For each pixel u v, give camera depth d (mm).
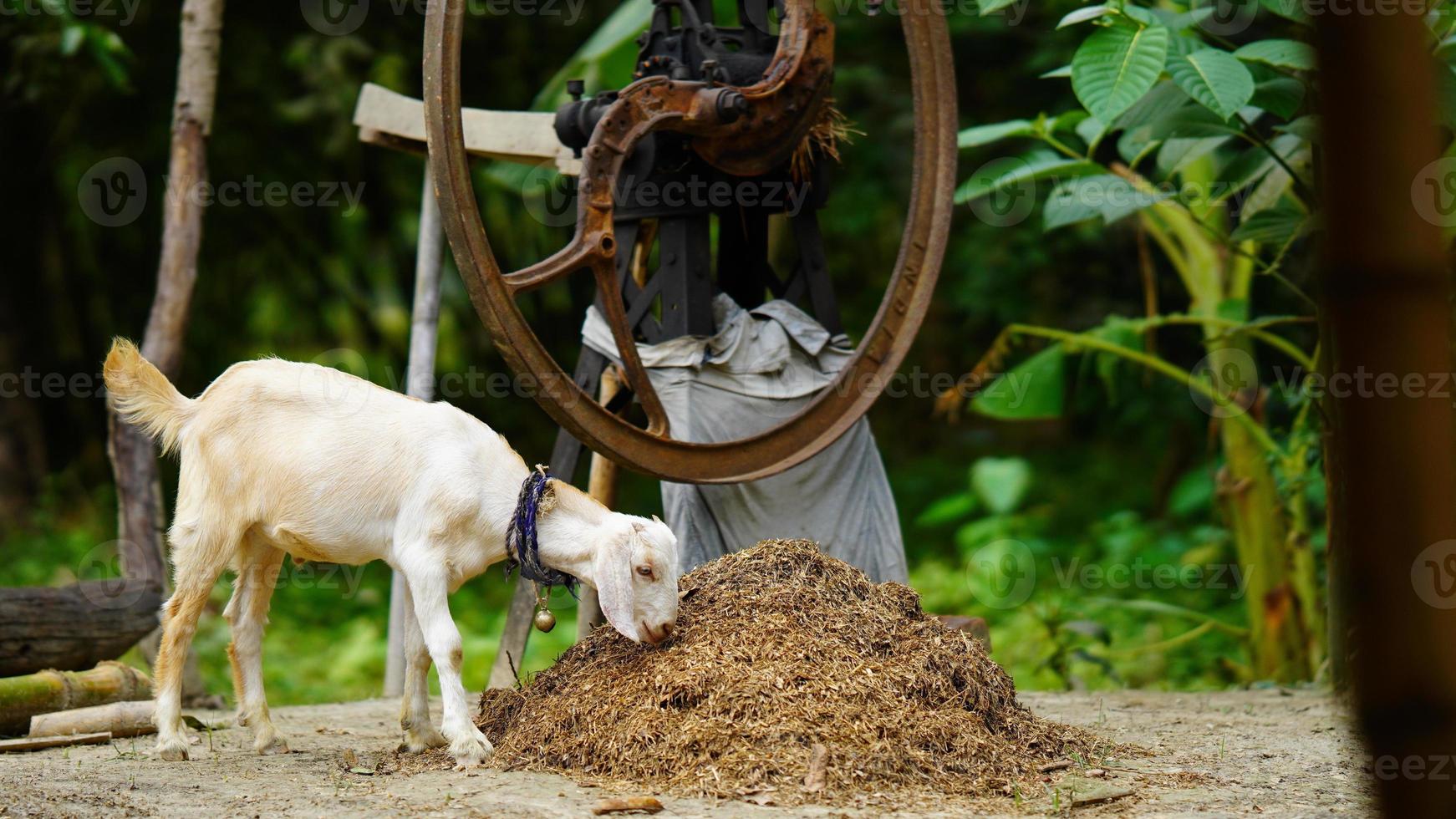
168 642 6395
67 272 18422
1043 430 22922
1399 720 1901
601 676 6215
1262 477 11859
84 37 11539
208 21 9977
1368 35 1809
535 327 19125
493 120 9625
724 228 8812
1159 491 18391
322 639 14742
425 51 6762
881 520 8477
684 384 7961
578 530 6285
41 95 16047
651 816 4969
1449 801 1894
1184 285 17422
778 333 8211
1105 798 5406
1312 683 10516
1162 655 13109
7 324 18297
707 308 8094
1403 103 1808
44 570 15711
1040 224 18297
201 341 17812
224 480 6277
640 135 7309
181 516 6348
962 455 22172
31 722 7234
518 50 18266
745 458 7664
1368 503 1889
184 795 5496
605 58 11891
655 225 9062
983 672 6395
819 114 8242
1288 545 11852
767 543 6852
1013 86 18719
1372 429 1876
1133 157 10977
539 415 19750
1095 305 18406
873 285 20141
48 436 19203
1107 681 12484
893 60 19328
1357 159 1836
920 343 21984
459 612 15750
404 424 6301
